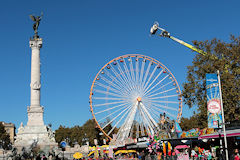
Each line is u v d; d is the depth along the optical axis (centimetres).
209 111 3712
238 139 4881
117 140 8800
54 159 7269
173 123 5275
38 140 9669
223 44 5922
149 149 5622
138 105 8969
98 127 9038
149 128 9319
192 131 4797
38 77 10250
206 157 4359
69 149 10581
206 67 5762
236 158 3356
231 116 5597
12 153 8531
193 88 5972
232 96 5456
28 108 10031
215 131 4241
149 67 9288
